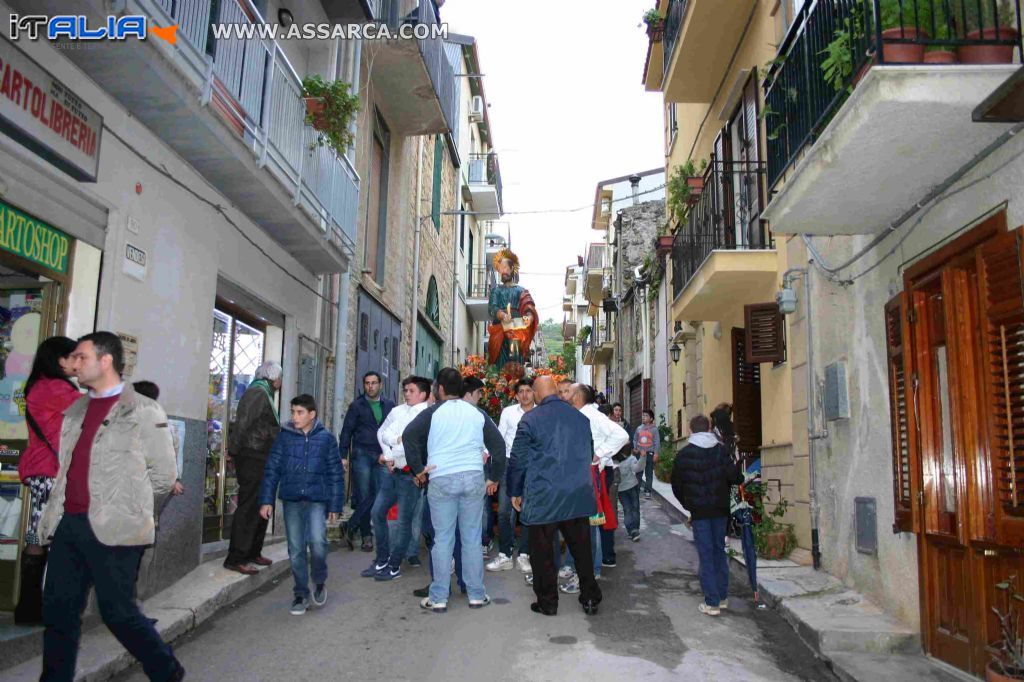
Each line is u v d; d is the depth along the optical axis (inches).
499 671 185.9
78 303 211.3
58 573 147.3
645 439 600.1
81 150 199.3
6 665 172.7
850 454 268.2
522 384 326.3
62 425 155.5
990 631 178.5
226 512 332.5
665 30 505.0
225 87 262.4
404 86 526.3
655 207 1093.8
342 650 201.8
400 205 604.4
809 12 243.8
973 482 183.0
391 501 288.7
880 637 209.2
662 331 786.2
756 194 399.9
